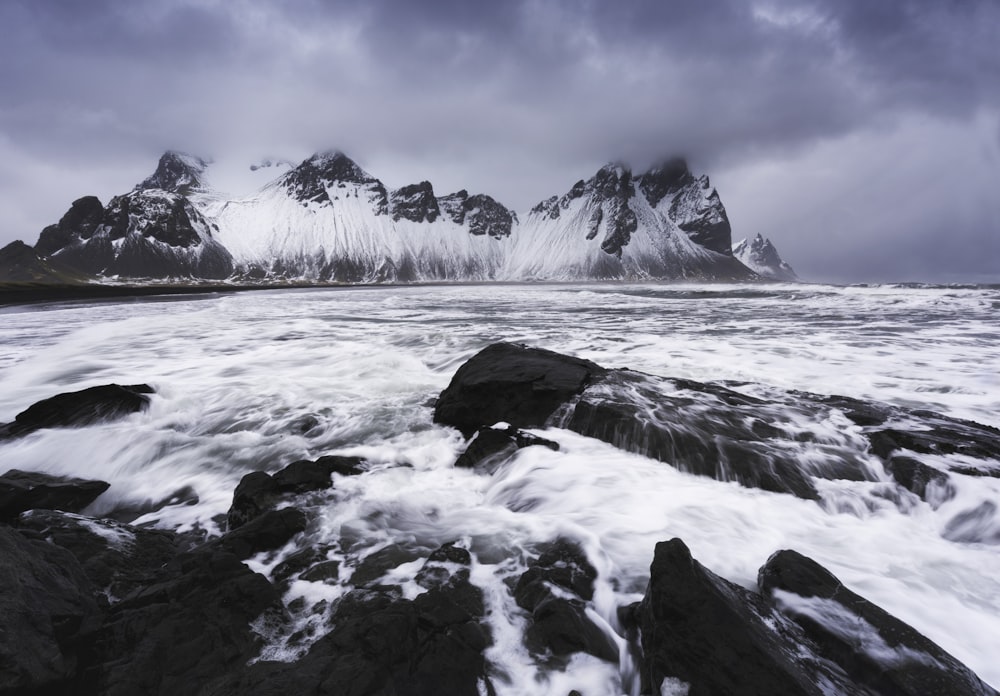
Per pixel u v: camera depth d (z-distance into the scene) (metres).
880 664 1.90
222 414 6.07
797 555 2.59
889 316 17.81
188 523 3.76
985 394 6.57
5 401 6.64
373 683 1.82
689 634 1.93
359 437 5.43
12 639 1.79
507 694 2.03
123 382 7.49
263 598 2.44
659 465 4.33
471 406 5.63
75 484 4.10
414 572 2.84
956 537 3.22
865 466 4.20
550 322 16.73
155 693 1.90
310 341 11.74
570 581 2.65
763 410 5.28
